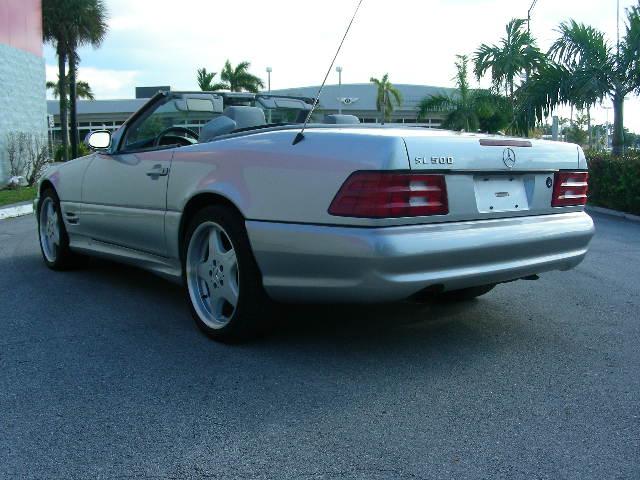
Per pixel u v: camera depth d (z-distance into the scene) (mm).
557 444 2723
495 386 3342
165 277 4605
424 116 26719
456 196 3512
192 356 3746
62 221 5887
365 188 3287
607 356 3824
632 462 2578
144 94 48188
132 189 4734
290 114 5488
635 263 7012
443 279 3443
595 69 15906
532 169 3900
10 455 2617
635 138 19031
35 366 3588
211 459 2586
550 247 3990
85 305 4871
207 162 4051
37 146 19375
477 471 2502
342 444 2709
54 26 33969
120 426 2869
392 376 3459
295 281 3549
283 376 3445
